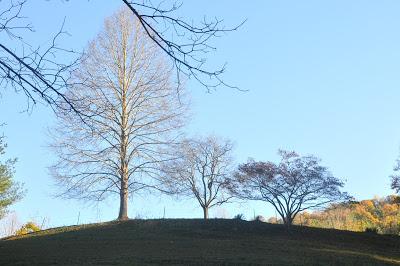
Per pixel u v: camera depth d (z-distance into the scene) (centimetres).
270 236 2428
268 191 2673
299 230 2589
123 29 2964
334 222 4506
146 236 2359
